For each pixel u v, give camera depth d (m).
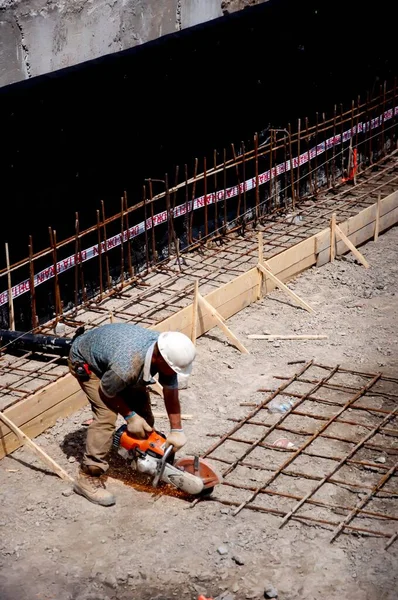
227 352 7.93
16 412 6.40
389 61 13.14
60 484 6.05
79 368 5.62
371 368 7.62
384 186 12.06
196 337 8.11
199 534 5.52
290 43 10.84
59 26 7.70
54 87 7.78
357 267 9.85
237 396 7.21
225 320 8.55
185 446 6.48
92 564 5.28
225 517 5.68
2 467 6.24
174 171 9.73
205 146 10.08
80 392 6.99
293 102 11.31
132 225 9.38
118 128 8.76
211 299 8.28
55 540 5.50
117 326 5.58
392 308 8.85
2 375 7.32
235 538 5.48
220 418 6.88
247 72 10.29
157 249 9.79
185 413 6.95
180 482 5.56
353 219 10.20
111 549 5.41
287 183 11.41
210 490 5.87
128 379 5.34
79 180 8.49
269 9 10.23
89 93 8.23
